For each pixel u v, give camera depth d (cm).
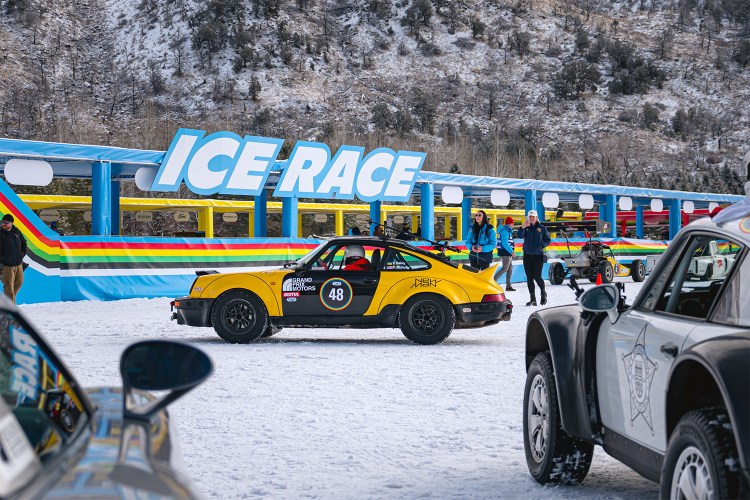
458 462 599
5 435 187
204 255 2294
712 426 342
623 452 459
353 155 2612
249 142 2381
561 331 524
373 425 712
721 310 388
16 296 1964
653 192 3778
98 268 2102
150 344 260
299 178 2511
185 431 690
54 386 270
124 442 229
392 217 4022
